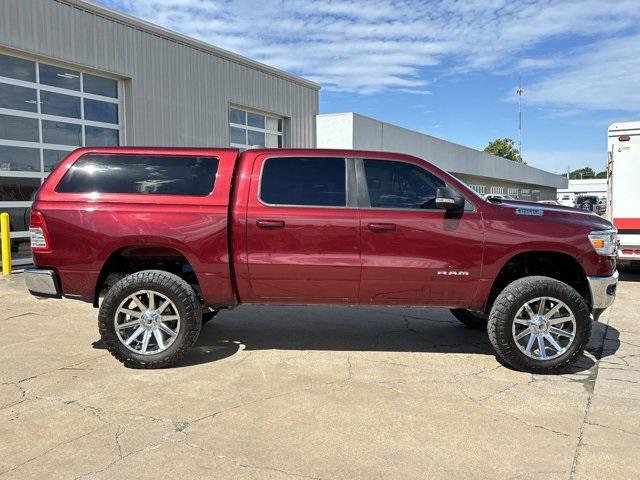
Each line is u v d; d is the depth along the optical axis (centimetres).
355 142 2006
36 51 1101
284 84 1864
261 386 454
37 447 344
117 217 495
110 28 1257
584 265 499
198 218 496
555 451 345
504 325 485
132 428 371
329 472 317
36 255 503
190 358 529
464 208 505
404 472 318
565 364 489
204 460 329
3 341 580
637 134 1023
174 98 1434
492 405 418
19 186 1112
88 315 698
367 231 497
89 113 1249
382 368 505
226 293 507
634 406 419
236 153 524
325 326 664
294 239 499
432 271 498
